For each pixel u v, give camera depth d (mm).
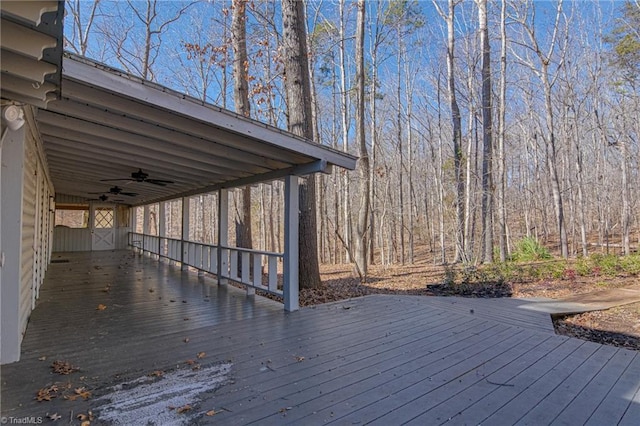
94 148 5059
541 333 4109
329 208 19453
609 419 2250
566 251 12070
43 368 2920
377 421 2186
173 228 25094
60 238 13531
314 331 4070
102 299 5609
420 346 3602
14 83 2328
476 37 13688
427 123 18625
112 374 2824
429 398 2494
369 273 10484
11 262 3041
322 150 4555
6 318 3029
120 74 2992
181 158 5289
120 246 14688
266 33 11031
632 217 17047
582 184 13898
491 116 12219
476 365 3119
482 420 2221
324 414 2256
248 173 5938
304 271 6910
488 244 11617
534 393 2596
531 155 18234
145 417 2186
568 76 14461
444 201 15586
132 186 8953
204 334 3898
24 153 3184
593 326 4996
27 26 1787
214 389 2584
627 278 8125
